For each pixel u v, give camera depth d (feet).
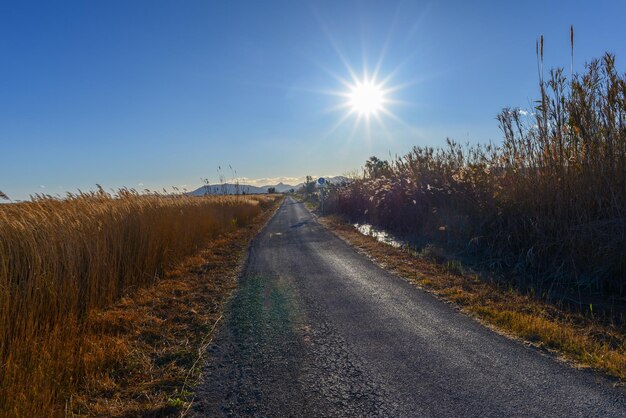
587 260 25.93
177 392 13.64
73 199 30.60
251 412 12.23
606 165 26.78
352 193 84.38
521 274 28.45
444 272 29.89
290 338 18.10
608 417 10.83
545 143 30.89
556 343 15.90
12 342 15.07
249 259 39.96
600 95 27.81
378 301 23.09
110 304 22.86
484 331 17.75
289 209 137.28
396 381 13.52
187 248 39.63
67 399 13.00
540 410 11.32
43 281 19.30
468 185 38.63
